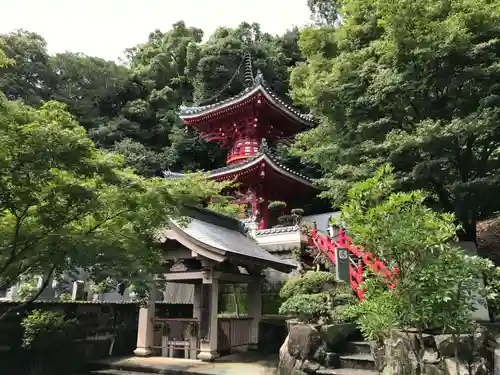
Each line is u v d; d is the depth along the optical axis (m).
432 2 13.16
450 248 5.11
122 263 6.67
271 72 40.19
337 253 9.11
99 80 42.19
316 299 9.04
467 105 12.34
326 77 15.57
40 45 39.94
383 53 13.78
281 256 15.59
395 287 5.23
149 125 42.88
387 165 5.69
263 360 10.22
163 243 10.92
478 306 10.48
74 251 6.09
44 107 6.34
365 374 7.46
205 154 39.81
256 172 23.11
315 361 8.16
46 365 9.70
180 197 7.23
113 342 11.56
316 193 26.41
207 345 10.11
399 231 4.91
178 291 17.38
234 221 13.79
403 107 13.24
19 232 6.24
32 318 9.29
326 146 16.08
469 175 12.63
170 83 45.75
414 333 6.57
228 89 40.25
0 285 6.60
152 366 9.59
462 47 11.46
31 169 5.23
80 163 5.76
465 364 6.37
